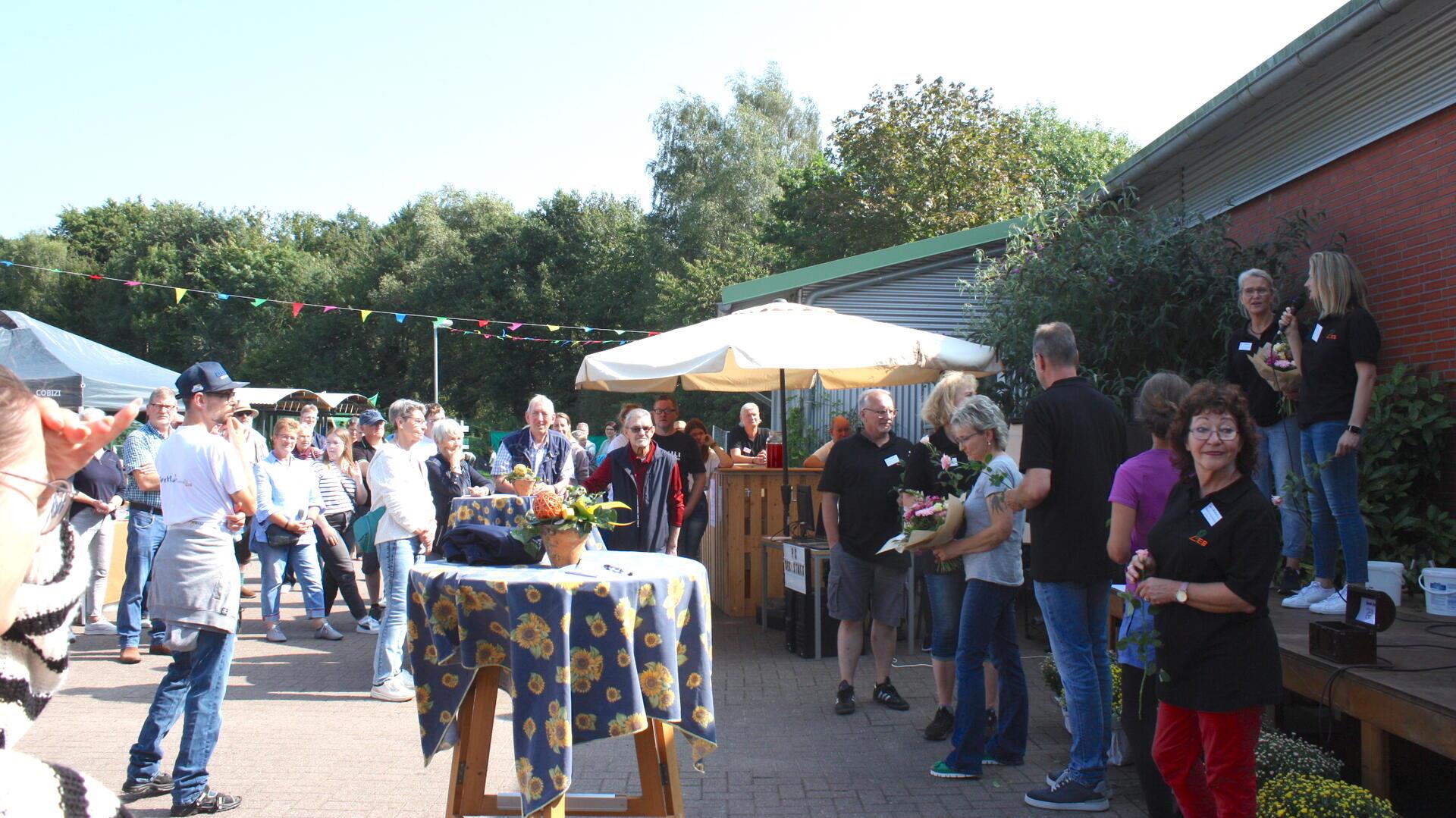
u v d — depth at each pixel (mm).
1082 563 4488
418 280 49875
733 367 8484
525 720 3506
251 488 4711
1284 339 6195
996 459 4988
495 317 47625
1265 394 6457
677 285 39031
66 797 1312
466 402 49688
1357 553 5621
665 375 7734
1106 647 4680
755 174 42688
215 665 4613
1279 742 4531
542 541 4039
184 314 54625
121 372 14438
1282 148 8438
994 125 32000
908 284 13633
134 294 54688
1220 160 9453
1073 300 8977
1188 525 3404
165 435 8141
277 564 8922
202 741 4570
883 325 8352
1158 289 8781
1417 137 6859
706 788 4941
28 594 1402
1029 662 7645
